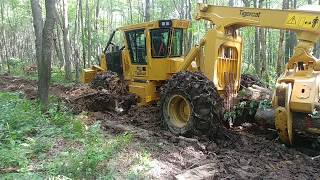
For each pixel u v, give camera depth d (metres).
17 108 7.80
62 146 6.12
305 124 6.27
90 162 5.13
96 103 9.62
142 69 9.49
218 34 7.53
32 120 7.28
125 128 7.57
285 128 6.46
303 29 6.54
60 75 19.44
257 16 7.17
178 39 9.29
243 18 7.36
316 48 16.30
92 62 26.14
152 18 31.08
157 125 8.22
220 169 5.66
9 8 39.59
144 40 9.35
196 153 6.34
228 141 7.14
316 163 6.13
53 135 6.56
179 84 7.46
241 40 8.03
